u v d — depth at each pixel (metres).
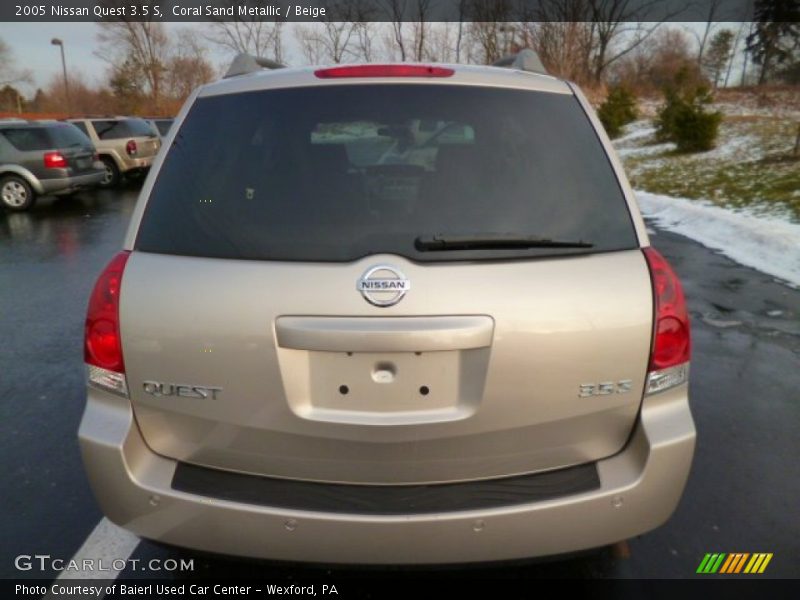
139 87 42.41
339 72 2.44
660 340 2.03
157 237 2.10
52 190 13.48
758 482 3.24
